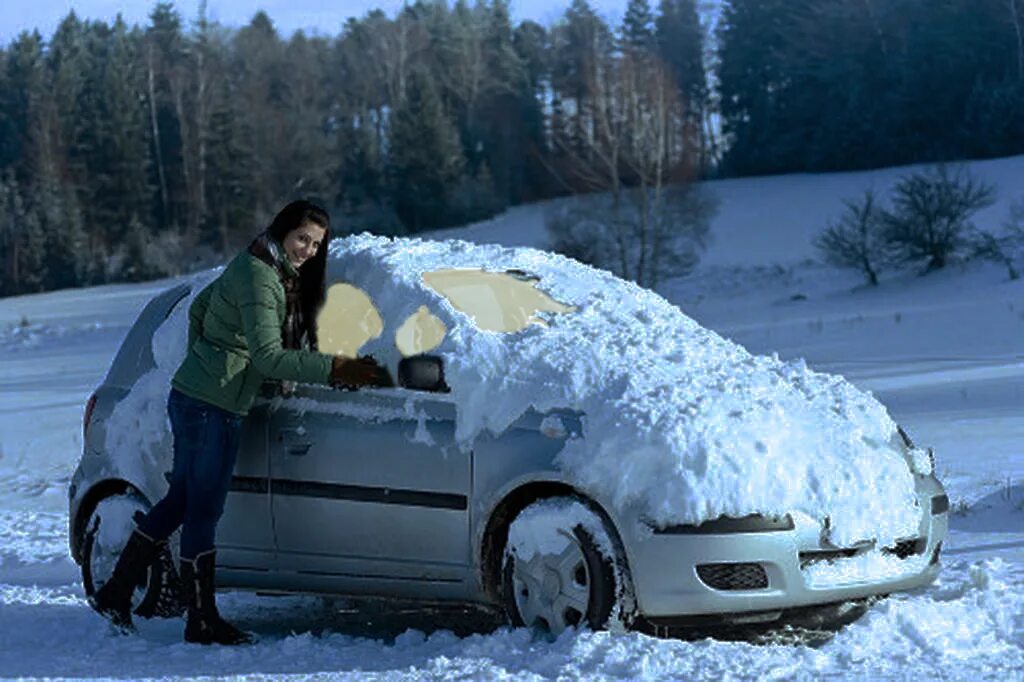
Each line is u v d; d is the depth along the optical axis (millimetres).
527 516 5848
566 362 6016
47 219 92375
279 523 6496
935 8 93875
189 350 6430
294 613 7547
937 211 48156
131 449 6992
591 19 117062
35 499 14242
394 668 5574
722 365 6285
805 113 99500
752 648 5469
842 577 5699
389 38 118812
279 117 103812
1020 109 87188
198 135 102500
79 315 68000
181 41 123750
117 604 6594
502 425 5965
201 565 6336
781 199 82000
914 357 27234
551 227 64812
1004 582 6711
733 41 109375
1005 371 22484
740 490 5547
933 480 6270
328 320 6723
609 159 67000
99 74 110125
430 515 6109
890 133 93250
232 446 6359
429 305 6398
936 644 5535
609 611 5629
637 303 7027
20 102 110312
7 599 8125
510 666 5438
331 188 101125
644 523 5570
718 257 63969
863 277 51125
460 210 96312
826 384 6402
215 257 97125
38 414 25062
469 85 112062
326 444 6348
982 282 44312
